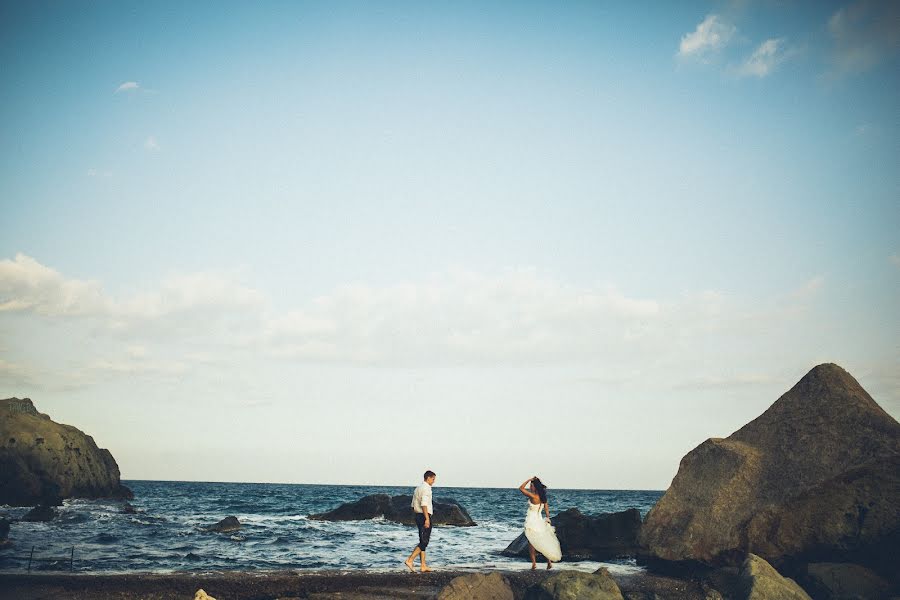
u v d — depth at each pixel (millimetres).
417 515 13234
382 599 10828
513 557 16844
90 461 45938
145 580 11094
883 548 10625
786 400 13203
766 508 11445
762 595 9461
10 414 41844
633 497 126125
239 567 14773
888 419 11758
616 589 10219
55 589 10820
